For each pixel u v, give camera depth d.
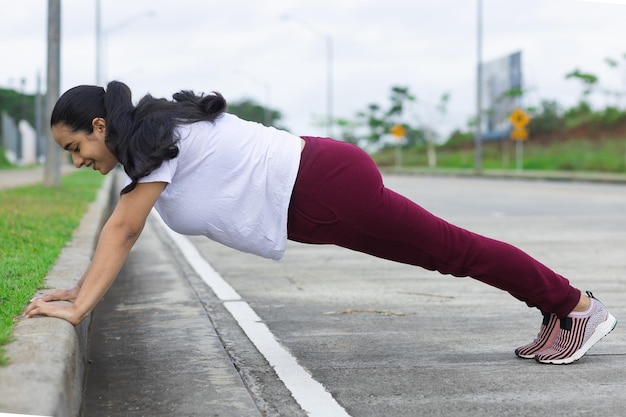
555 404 3.63
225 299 6.30
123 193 3.54
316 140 3.68
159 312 5.77
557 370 4.16
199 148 3.53
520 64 44.22
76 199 13.70
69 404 3.13
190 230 3.71
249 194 3.59
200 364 4.34
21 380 2.88
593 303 4.21
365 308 5.89
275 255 3.74
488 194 20.36
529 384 3.93
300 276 7.51
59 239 7.39
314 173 3.60
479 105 36.56
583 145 39.44
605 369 4.17
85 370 4.14
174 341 4.87
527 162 39.69
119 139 3.43
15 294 4.39
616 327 5.19
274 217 3.64
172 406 3.65
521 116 35.22
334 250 9.52
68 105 3.51
